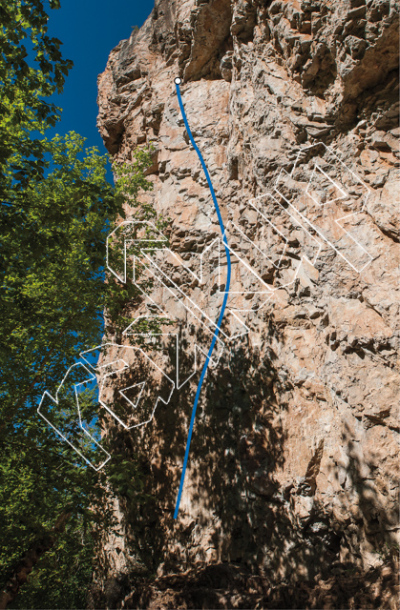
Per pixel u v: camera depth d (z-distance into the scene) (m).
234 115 11.55
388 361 6.79
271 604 6.56
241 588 7.78
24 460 8.27
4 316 7.74
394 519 6.23
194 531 10.23
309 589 6.50
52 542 9.00
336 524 7.24
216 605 7.13
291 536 8.07
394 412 6.57
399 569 5.77
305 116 8.98
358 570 6.70
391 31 7.23
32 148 6.43
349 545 7.09
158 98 15.84
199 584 8.35
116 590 11.41
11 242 6.95
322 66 8.57
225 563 8.72
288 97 9.33
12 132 7.21
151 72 16.83
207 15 12.98
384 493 6.44
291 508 8.06
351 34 7.65
